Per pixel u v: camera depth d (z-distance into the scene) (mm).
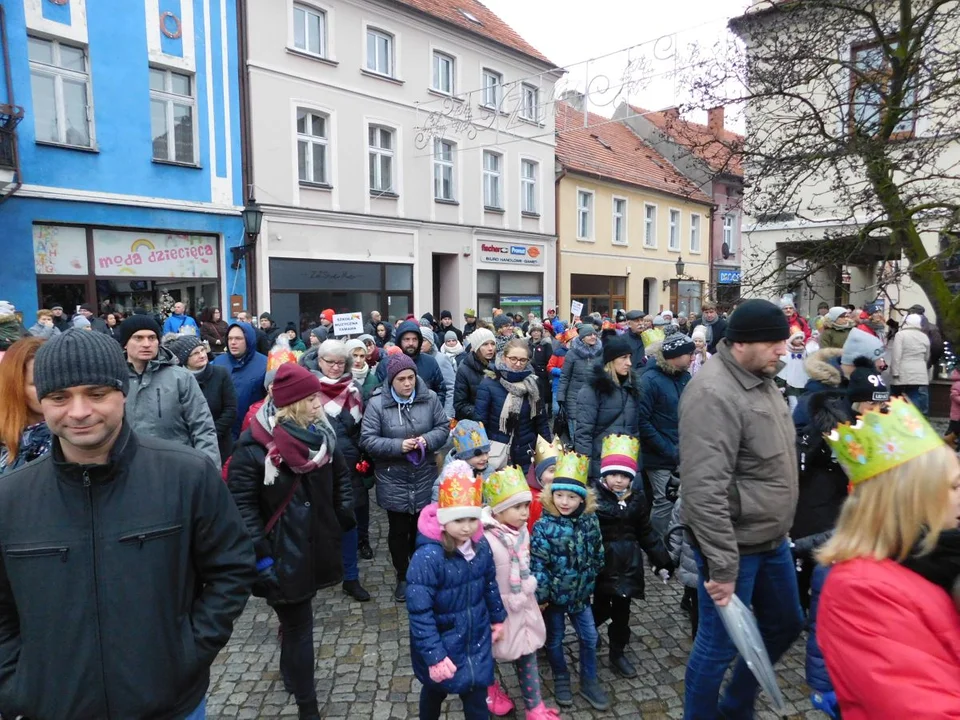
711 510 2424
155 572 1719
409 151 17297
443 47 17875
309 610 3053
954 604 1454
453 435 4164
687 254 28719
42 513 1666
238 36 13875
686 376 4754
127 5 12180
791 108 5840
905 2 5113
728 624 2379
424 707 2764
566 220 22516
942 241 5461
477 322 12539
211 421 3807
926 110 5414
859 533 1575
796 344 6855
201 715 1935
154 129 12875
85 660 1651
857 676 1450
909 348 8031
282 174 14719
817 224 10008
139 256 12758
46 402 1607
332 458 3230
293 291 15164
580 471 3188
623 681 3383
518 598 2957
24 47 10930
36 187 11156
